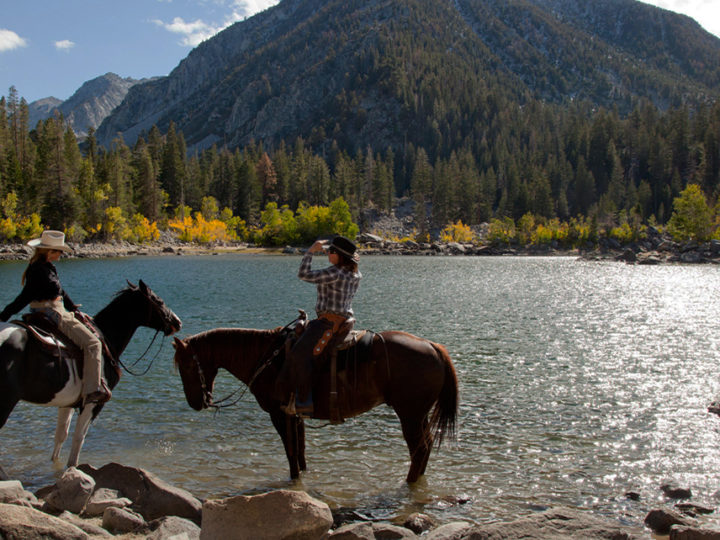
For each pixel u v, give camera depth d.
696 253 111.00
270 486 8.16
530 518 6.00
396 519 7.15
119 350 8.46
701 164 187.38
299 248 142.12
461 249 153.00
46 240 7.29
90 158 133.88
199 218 143.12
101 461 9.08
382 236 175.00
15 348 6.70
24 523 5.12
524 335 23.05
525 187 190.12
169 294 38.94
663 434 10.59
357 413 7.56
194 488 8.05
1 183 107.75
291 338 7.59
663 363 17.48
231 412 12.00
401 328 24.62
